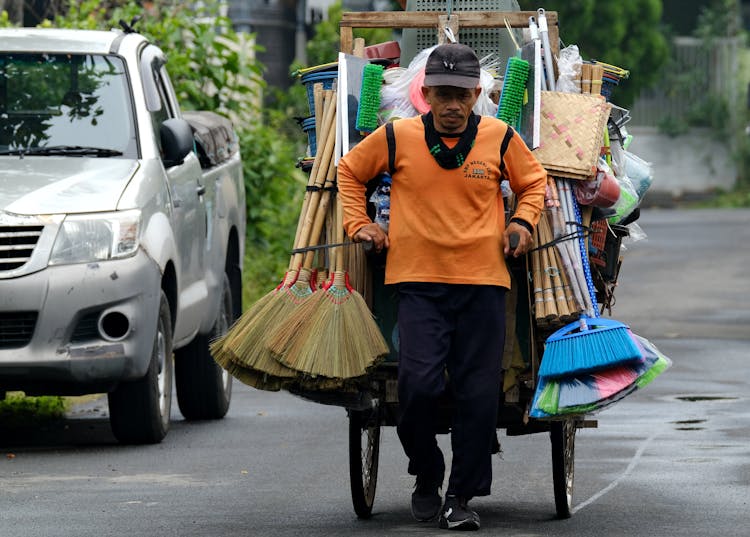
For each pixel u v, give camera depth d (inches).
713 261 2212.1
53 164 895.1
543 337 645.9
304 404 1096.8
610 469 784.3
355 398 634.2
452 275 615.2
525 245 615.8
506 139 620.7
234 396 1157.1
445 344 618.2
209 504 698.2
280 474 784.3
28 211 834.8
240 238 1151.6
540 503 701.9
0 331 832.3
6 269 828.0
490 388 620.4
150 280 860.0
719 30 4387.3
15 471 797.9
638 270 2092.8
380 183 647.1
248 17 3636.8
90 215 846.5
